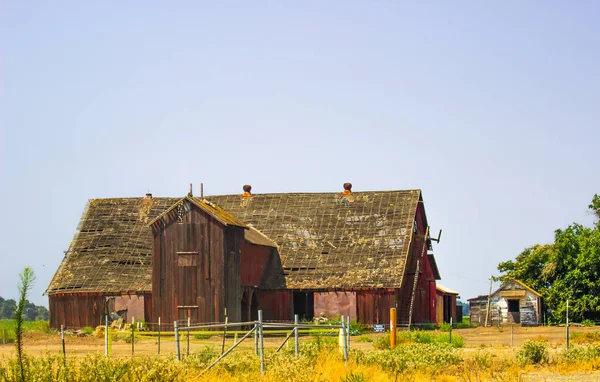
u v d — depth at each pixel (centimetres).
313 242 11350
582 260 12156
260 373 4281
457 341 7650
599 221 13338
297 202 12012
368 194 11825
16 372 3167
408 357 5422
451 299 14062
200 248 9881
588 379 4644
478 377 4712
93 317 10738
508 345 7812
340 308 10600
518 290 12444
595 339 8406
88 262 11212
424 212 11912
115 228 11694
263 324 4416
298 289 10750
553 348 7119
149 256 11288
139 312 10669
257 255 10838
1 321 8712
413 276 11162
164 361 4175
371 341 8400
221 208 11044
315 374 4281
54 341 8519
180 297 9869
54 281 11031
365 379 4147
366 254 10956
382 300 10469
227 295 9819
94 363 3734
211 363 4503
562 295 12269
